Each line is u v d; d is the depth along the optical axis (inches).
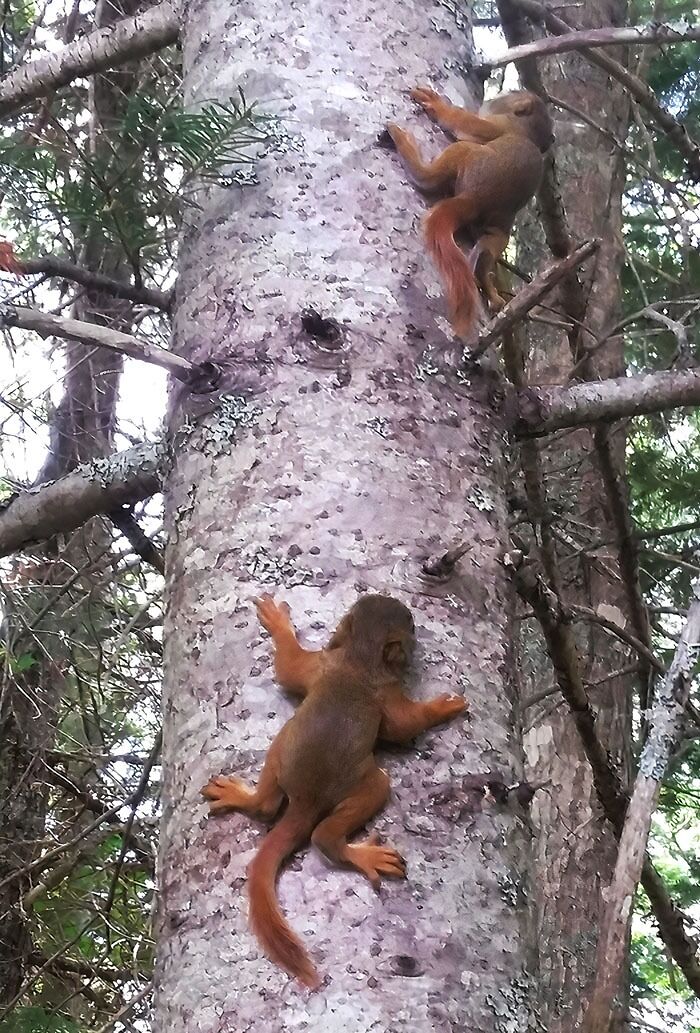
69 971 191.3
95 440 196.9
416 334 89.7
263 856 68.4
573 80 241.4
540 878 183.9
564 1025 169.9
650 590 218.4
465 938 68.6
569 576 202.1
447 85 105.0
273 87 98.5
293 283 90.2
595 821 186.2
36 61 125.6
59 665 195.3
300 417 84.4
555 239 146.6
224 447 85.4
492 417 91.6
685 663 74.2
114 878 167.8
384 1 105.0
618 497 147.3
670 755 70.4
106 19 177.6
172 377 93.6
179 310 96.0
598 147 235.9
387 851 69.0
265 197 94.0
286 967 65.3
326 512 80.9
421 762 72.9
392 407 85.7
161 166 95.7
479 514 85.2
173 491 89.1
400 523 81.4
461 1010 66.4
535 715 188.2
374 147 97.1
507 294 114.7
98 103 173.0
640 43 116.6
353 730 70.9
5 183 91.9
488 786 74.2
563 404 99.9
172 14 119.2
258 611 78.3
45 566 195.3
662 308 174.9
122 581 212.5
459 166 99.7
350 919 66.8
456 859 70.6
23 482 186.9
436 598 79.5
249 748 74.5
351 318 88.7
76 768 226.2
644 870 120.1
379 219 93.9
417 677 76.3
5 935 189.3
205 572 82.1
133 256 96.7
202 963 69.0
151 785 195.2
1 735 183.9
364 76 100.4
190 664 80.1
